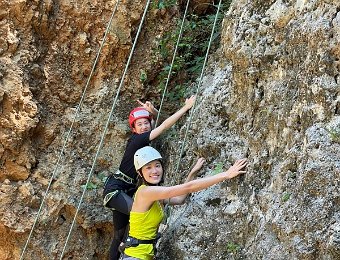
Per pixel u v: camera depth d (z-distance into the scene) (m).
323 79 3.47
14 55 5.62
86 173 5.62
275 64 3.99
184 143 4.20
